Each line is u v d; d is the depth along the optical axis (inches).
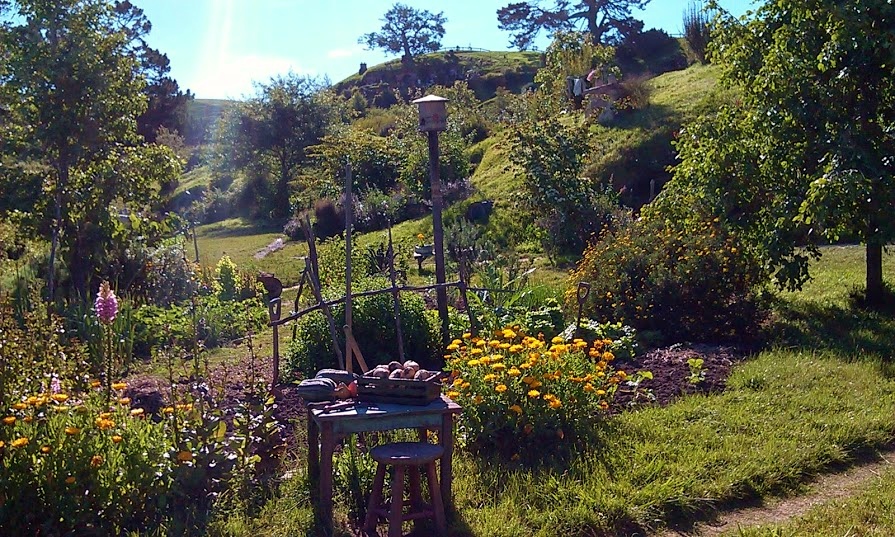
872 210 339.3
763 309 353.1
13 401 178.2
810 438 217.9
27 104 454.6
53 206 446.6
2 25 451.5
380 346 306.2
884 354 299.9
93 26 468.8
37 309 317.7
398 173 1049.5
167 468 170.6
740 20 401.1
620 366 296.0
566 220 616.4
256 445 196.4
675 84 912.9
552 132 653.3
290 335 407.8
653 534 171.6
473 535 165.5
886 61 336.5
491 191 802.8
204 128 2372.0
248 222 1312.7
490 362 216.5
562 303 371.6
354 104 2098.9
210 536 161.3
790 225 354.3
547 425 209.2
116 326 345.1
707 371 283.3
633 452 207.6
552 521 171.2
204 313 406.6
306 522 169.2
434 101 289.7
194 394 198.1
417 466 170.7
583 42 1016.2
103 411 187.8
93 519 159.9
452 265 480.4
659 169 714.2
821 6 347.3
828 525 169.0
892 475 198.8
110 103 469.1
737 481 191.6
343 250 541.6
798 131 361.1
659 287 341.7
